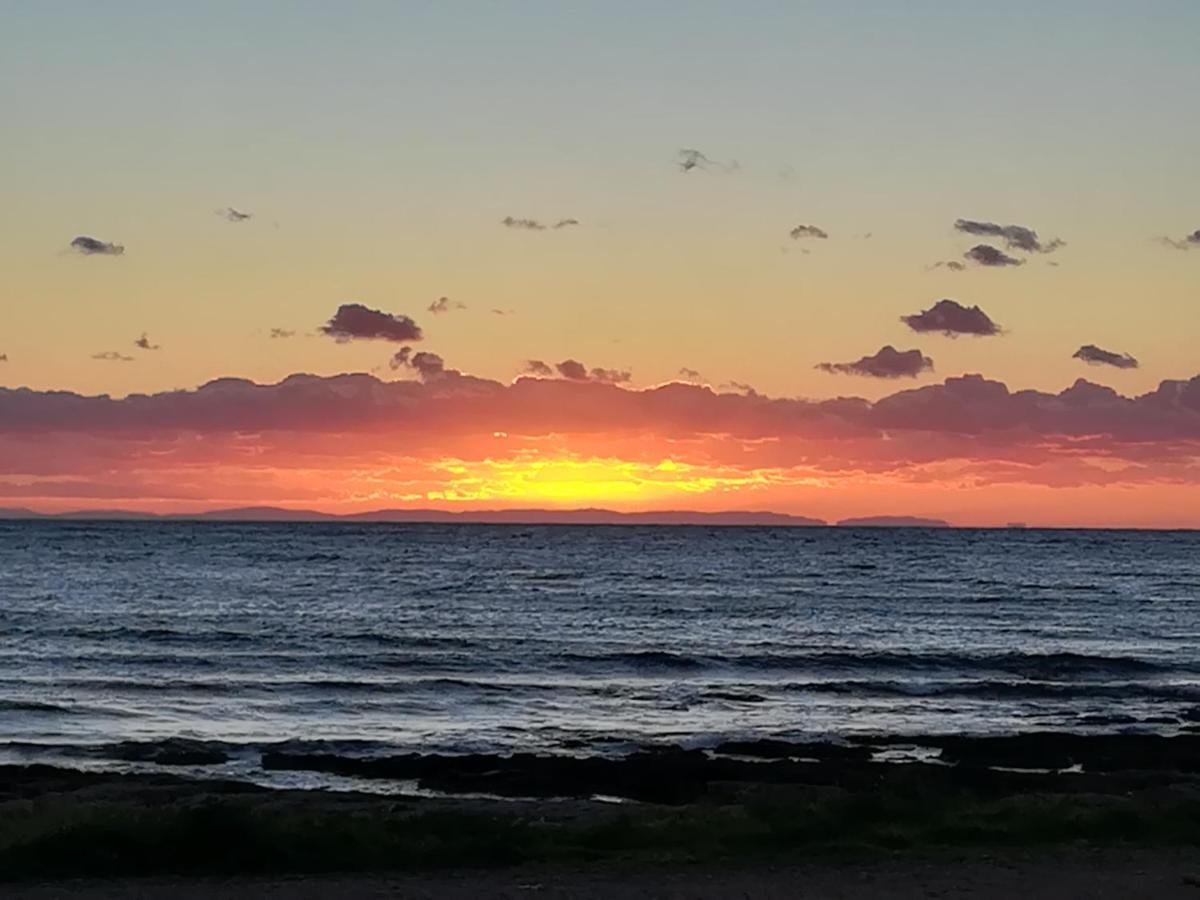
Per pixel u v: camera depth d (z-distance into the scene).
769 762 29.08
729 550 173.00
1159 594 91.06
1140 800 22.28
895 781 25.25
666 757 29.38
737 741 33.28
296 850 16.78
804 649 55.41
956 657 51.72
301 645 54.44
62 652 51.34
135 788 25.28
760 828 18.62
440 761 29.28
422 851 17.05
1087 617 73.31
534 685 43.72
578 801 25.19
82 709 37.78
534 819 21.58
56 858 16.27
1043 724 37.53
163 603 75.88
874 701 41.47
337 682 43.47
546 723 36.91
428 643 55.94
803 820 18.94
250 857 16.55
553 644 56.28
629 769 27.84
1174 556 165.75
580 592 88.75
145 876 16.05
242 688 42.09
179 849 16.61
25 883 15.62
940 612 75.75
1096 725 37.38
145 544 172.12
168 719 36.62
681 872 16.39
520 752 32.38
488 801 24.89
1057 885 15.65
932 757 31.53
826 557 152.12
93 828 16.81
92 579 97.00
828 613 74.44
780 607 77.94
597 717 38.03
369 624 64.69
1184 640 61.88
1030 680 46.81
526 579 102.69
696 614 73.00
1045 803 21.11
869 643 58.84
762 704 40.59
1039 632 64.94
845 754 31.45
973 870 16.53
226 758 30.53
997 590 94.19
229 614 69.12
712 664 49.75
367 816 19.31
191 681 43.47
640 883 15.70
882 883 15.72
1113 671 49.31
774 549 179.50
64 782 26.27
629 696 41.78
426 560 133.75
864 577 109.38
